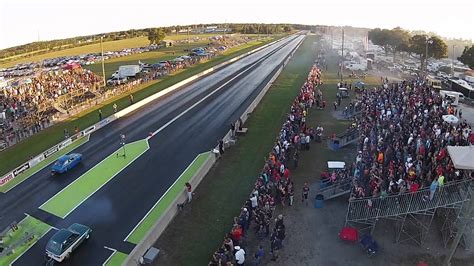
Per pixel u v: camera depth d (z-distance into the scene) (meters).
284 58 110.38
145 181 33.28
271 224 26.23
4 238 25.50
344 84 69.19
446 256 22.92
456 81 68.12
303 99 54.41
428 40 87.19
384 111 43.44
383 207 24.38
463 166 24.34
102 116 51.41
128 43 176.75
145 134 44.78
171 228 26.39
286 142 36.41
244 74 83.25
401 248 23.73
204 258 23.33
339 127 46.16
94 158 38.38
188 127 47.03
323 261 22.77
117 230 26.33
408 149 31.48
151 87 69.44
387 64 104.62
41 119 48.62
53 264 22.92
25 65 110.88
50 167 36.53
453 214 24.47
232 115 51.69
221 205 29.20
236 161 37.06
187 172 34.75
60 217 28.06
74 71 80.06
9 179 34.22
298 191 30.64
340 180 30.12
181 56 111.94
